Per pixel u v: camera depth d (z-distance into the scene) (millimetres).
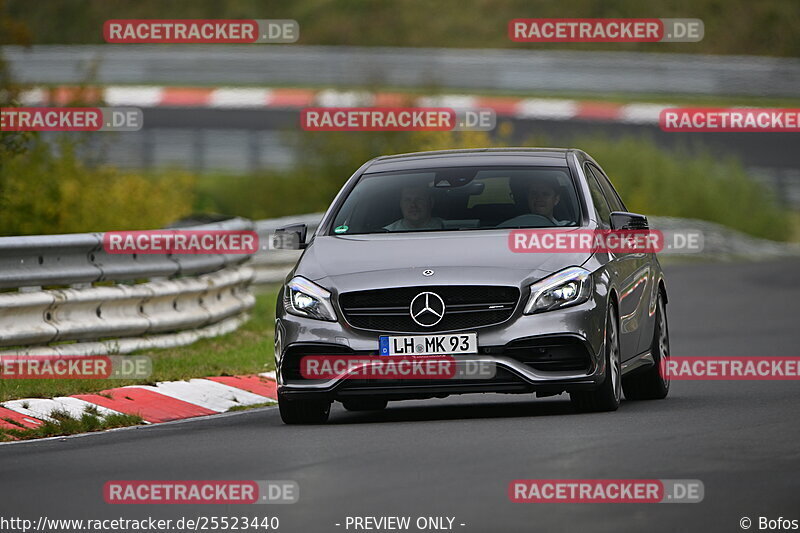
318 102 128250
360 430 32344
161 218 79312
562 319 33188
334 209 37375
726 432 29562
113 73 170875
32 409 36344
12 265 42781
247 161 138625
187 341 51375
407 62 174375
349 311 33688
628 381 39500
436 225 36031
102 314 46781
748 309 72312
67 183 70188
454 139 110375
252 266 75000
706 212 143000
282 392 34188
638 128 160625
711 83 177000
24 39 66250
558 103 160000
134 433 33812
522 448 27703
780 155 159250
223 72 171250
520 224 35625
